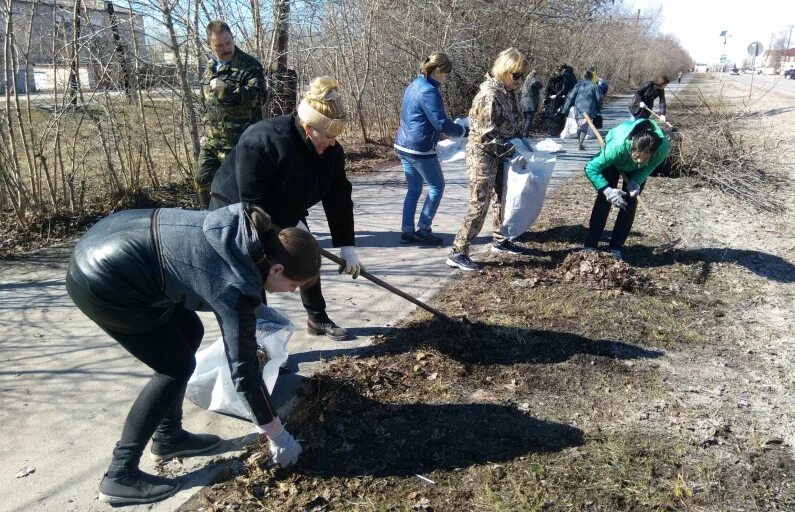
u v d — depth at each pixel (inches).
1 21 235.1
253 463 105.5
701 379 136.4
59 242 225.6
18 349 145.2
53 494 98.8
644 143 176.4
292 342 149.9
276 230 86.8
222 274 81.2
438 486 101.4
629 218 203.9
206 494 99.7
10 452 108.7
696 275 198.4
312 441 110.4
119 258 81.5
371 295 180.1
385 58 497.0
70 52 244.2
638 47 1498.5
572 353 144.7
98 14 271.7
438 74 205.2
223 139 193.5
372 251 220.4
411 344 147.5
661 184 327.0
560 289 182.9
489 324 157.8
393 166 398.6
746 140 417.4
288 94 378.6
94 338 151.4
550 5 614.9
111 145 273.4
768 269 205.9
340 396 124.3
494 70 186.5
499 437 114.1
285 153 112.4
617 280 182.9
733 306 177.0
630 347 149.5
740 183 318.3
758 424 120.4
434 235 230.7
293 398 125.8
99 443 111.8
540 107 665.6
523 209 208.2
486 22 566.9
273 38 352.8
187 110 295.9
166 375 94.5
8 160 227.3
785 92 1211.9
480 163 188.5
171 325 94.4
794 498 100.3
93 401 124.8
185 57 277.6
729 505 98.2
